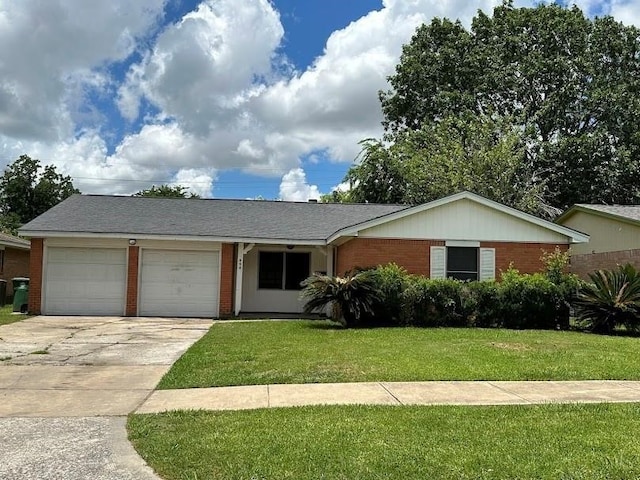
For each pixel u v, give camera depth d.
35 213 45.72
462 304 14.92
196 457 4.78
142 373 8.70
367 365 8.93
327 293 14.43
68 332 13.52
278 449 4.96
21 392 7.42
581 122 33.69
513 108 34.12
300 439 5.24
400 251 16.64
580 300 14.55
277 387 7.63
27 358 9.88
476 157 27.94
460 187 27.36
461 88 34.84
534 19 34.38
